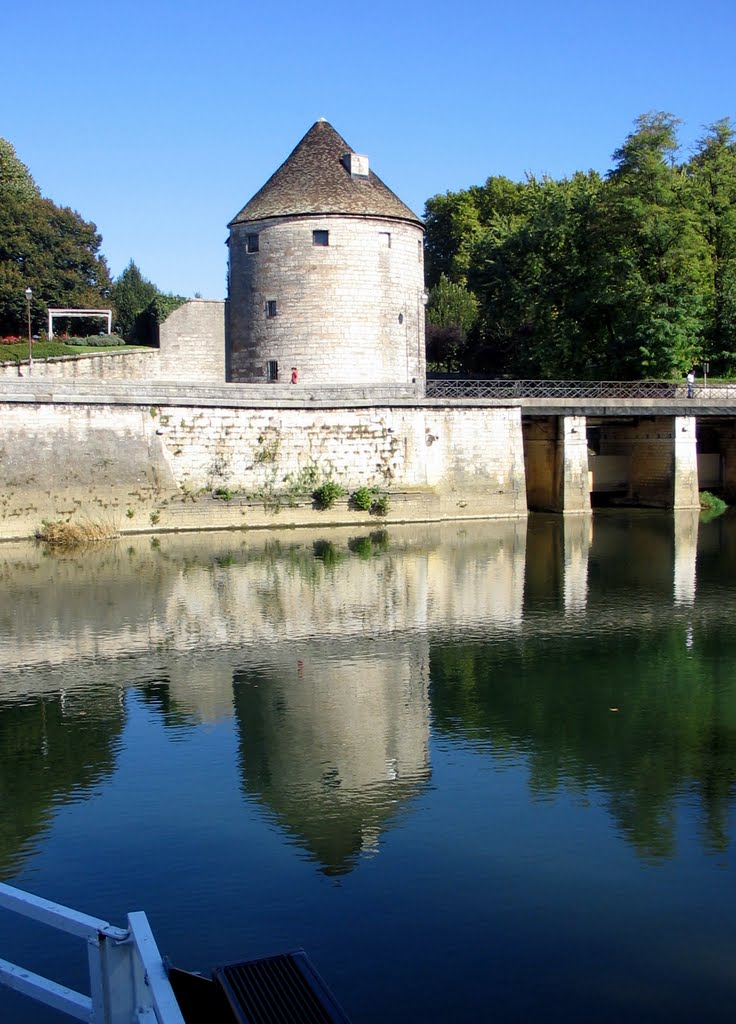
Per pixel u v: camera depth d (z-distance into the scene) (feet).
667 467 172.24
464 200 289.12
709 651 70.85
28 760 50.14
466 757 50.39
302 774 48.14
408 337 166.09
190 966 32.01
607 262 180.45
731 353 192.34
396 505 146.61
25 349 155.33
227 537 129.18
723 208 191.42
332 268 158.51
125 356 160.97
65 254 213.66
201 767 49.11
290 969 26.22
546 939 33.83
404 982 31.42
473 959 32.68
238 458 138.10
